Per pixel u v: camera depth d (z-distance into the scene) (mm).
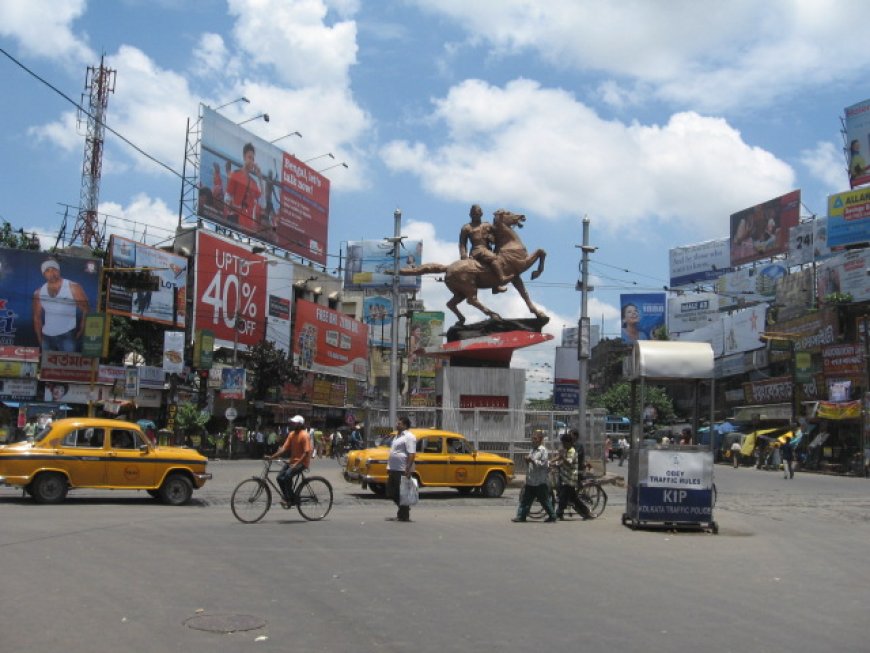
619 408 84062
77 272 42062
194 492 21094
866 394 39625
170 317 46469
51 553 10102
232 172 54656
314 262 65875
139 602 7574
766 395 54906
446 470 21297
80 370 41344
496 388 27219
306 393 59250
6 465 16453
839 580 9477
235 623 6863
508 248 26719
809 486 29250
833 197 54219
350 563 9945
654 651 6258
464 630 6781
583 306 29953
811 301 55844
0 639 6285
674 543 12594
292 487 14617
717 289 72875
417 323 79125
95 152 54719
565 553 11250
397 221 34438
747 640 6633
